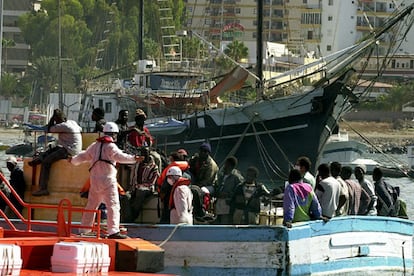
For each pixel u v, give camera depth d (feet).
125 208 69.41
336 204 74.43
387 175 231.09
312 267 71.20
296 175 71.41
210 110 173.47
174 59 270.87
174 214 68.23
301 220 71.20
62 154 70.13
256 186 73.61
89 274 53.21
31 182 71.20
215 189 76.13
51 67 424.05
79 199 69.56
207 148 76.95
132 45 423.64
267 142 167.22
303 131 163.22
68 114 245.86
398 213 84.58
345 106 164.76
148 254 58.23
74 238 57.16
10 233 61.11
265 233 67.77
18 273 51.60
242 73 178.81
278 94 175.22
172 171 68.49
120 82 213.66
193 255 66.49
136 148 71.20
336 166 76.69
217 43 428.56
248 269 67.21
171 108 193.26
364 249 76.84
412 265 82.07
